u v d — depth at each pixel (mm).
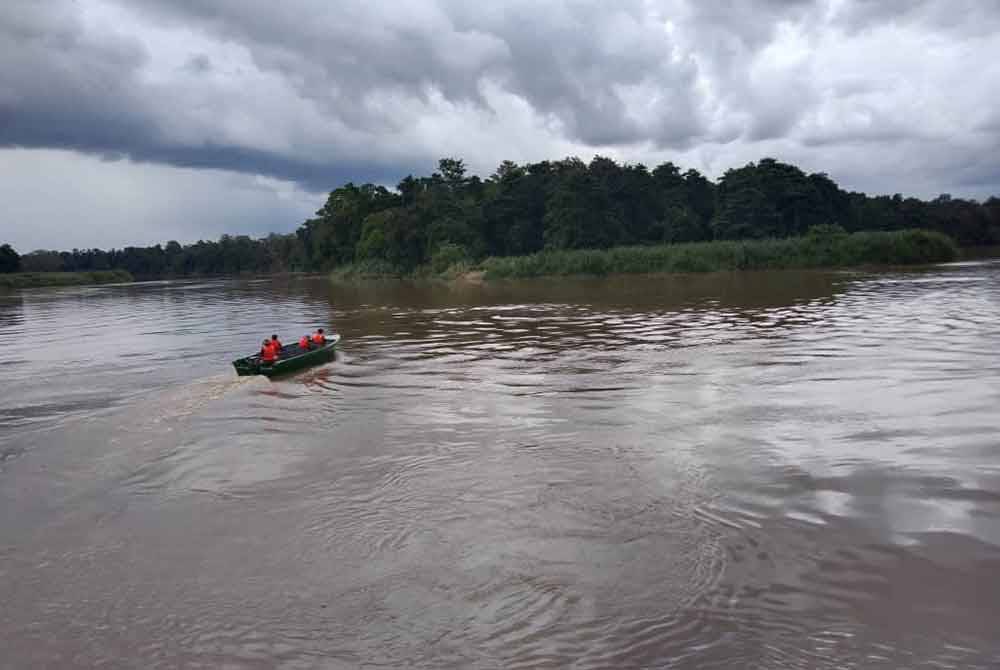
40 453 13023
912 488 9219
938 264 57062
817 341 20719
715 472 10250
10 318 44781
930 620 6410
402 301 44969
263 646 6594
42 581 8109
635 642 6305
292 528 9156
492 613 6891
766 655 6035
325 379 18719
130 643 6785
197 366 22531
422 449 12133
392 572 7824
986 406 12750
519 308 35938
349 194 95562
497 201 80062
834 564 7438
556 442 12125
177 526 9453
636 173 85438
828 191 84062
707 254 59500
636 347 21422
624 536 8359
